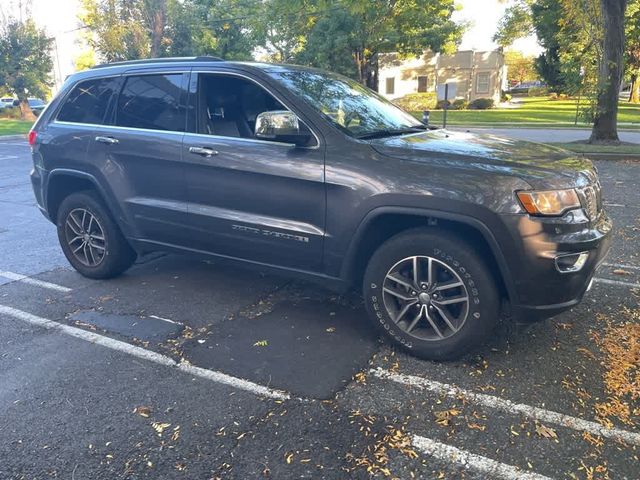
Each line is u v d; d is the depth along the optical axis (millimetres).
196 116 4277
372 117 4227
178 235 4438
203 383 3361
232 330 4078
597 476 2529
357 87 4746
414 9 27125
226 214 4109
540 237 3146
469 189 3240
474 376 3387
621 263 5438
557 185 3207
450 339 3467
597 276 5062
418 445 2758
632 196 8680
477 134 4434
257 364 3578
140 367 3568
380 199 3457
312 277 3936
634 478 2516
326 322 4199
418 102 43469
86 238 5098
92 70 5012
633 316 4191
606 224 3555
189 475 2572
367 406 3092
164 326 4156
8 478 2578
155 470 2611
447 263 3383
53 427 2951
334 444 2775
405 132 4137
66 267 5633
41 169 5141
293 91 3967
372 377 3400
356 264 3756
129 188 4605
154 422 2979
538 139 17312
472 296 3363
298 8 23344
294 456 2691
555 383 3293
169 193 4398
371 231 3680
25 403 3178
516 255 3180
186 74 4395
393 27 28094
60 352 3789
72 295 4832
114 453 2738
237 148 3996
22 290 4969
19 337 4031
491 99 41688
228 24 35719
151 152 4410
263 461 2658
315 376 3418
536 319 3328
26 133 23719
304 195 3748
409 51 30750
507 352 3668
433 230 3432
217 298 4691
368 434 2848
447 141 3879
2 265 5723
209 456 2699
